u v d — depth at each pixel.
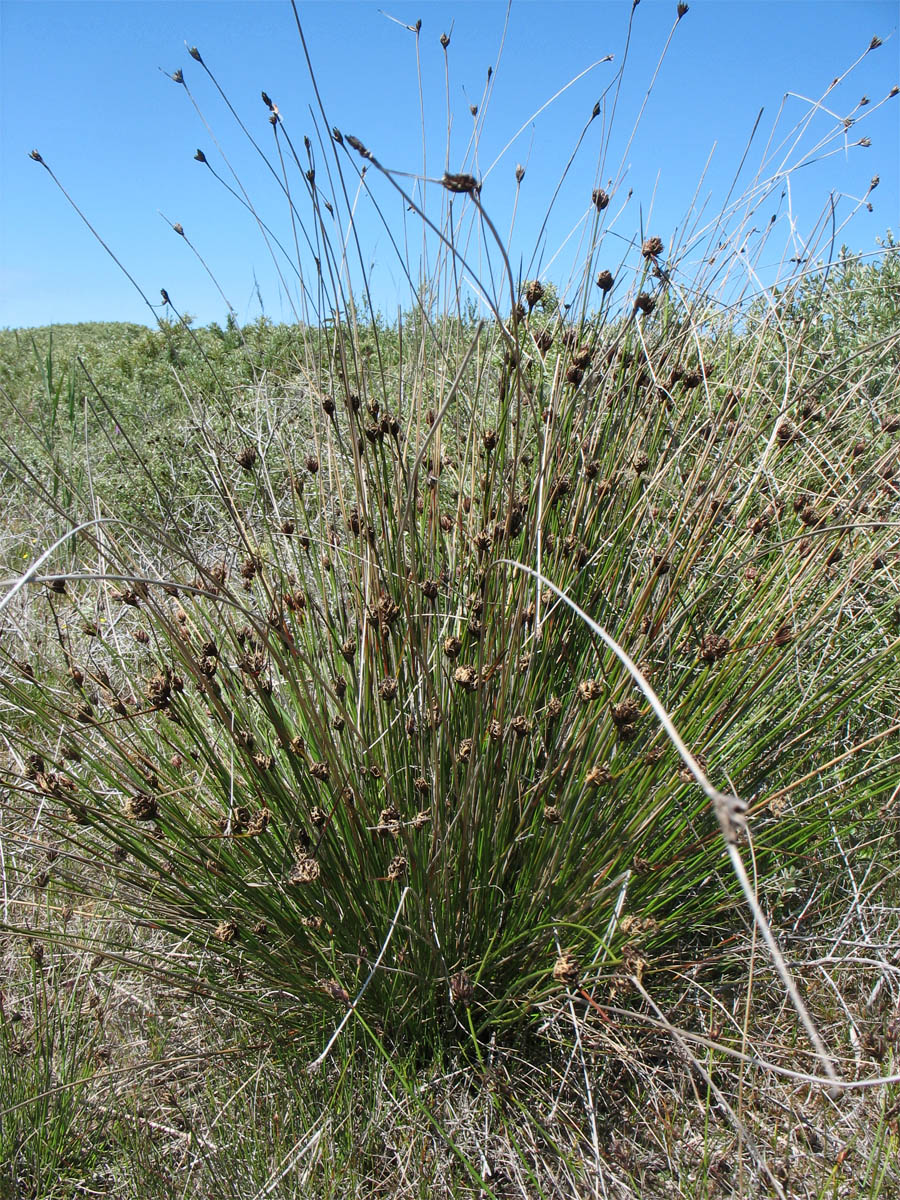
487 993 0.65
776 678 0.71
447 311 0.76
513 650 0.61
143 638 0.74
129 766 0.65
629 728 0.55
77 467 1.57
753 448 0.84
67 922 0.75
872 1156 0.54
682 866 0.68
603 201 0.67
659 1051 0.62
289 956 0.63
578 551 0.67
